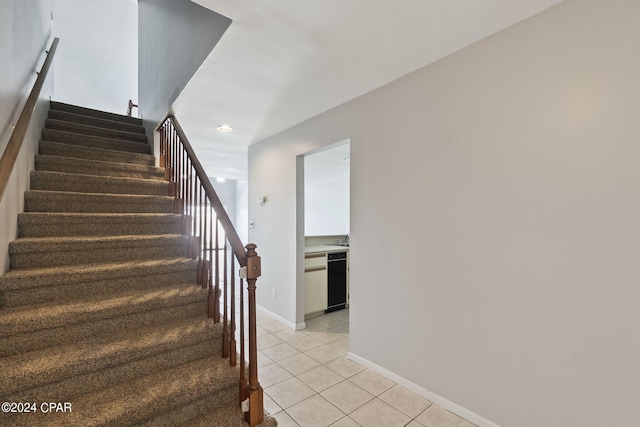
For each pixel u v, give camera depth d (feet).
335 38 5.94
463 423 6.02
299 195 11.37
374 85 7.91
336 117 9.33
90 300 6.23
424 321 6.91
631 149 4.35
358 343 8.59
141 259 7.93
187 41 8.11
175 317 6.76
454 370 6.35
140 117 15.03
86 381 4.95
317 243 16.31
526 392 5.33
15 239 6.73
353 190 8.72
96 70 18.26
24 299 5.83
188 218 9.00
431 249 6.79
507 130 5.62
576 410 4.80
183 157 9.64
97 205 8.77
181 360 5.92
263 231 13.24
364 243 8.38
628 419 4.33
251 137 12.77
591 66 4.70
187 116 10.23
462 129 6.27
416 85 7.14
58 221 7.50
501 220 5.68
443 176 6.59
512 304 5.52
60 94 18.84
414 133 7.17
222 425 5.07
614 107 4.49
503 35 5.67
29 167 8.35
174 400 4.96
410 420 6.12
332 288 13.64
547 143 5.14
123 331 6.06
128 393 4.95
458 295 6.30
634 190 4.32
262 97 8.71
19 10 6.84
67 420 4.34
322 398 6.88
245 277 5.24
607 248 4.54
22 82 7.13
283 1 4.93
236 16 5.34
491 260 5.81
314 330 11.31
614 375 4.46
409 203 7.25
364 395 6.99
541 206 5.20
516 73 5.50
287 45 6.20
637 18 4.32
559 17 5.00
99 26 15.72
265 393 7.07
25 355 5.01
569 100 4.91
